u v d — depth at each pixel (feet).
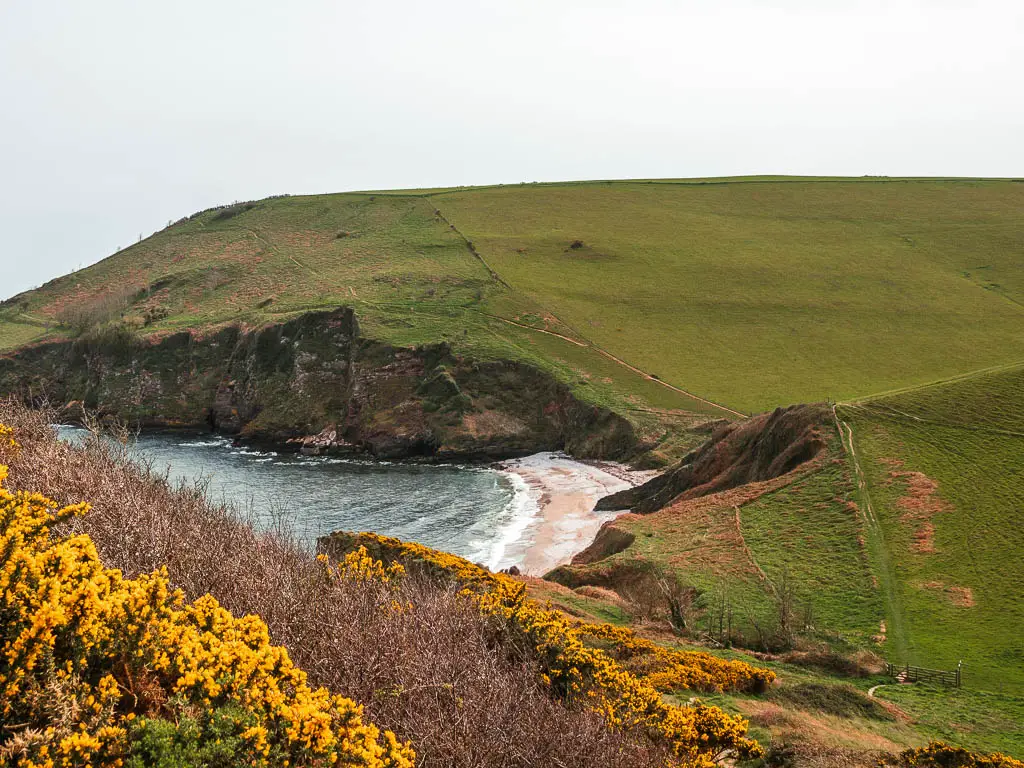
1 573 19.69
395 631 35.83
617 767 33.73
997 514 151.64
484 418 321.73
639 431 293.84
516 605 50.37
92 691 20.42
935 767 51.83
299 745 21.01
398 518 217.36
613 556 163.22
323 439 327.67
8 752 17.13
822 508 166.71
